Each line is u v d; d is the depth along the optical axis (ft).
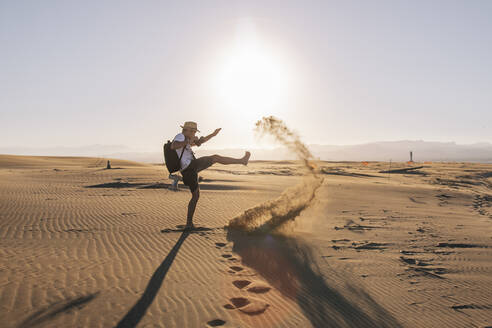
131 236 21.11
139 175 83.51
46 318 10.20
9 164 162.40
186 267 15.46
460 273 16.39
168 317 10.55
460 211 43.42
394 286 14.21
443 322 11.03
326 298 12.65
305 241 21.07
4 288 12.48
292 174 131.64
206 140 21.08
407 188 73.10
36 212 29.37
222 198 42.83
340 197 49.21
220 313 11.00
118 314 10.61
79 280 13.48
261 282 13.94
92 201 37.01
